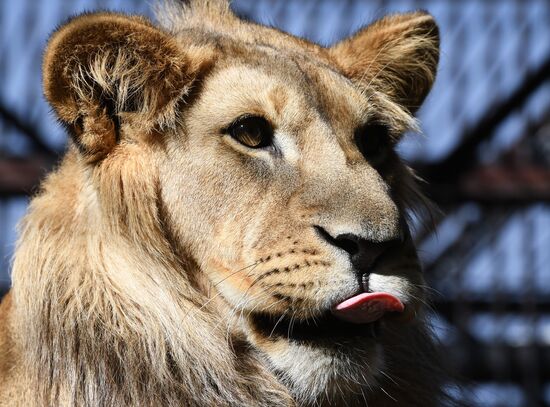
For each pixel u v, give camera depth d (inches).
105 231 407.2
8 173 692.1
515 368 730.8
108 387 397.4
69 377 399.9
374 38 461.1
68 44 407.2
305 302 386.3
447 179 720.3
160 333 402.0
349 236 381.4
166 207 410.9
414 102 477.7
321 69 426.9
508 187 719.7
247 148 407.2
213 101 412.2
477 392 538.0
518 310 756.0
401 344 431.8
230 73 415.5
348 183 394.0
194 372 402.3
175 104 410.9
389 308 380.2
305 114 408.5
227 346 403.2
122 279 403.5
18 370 414.6
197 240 407.5
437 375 447.8
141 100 415.8
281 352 395.2
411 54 469.4
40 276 406.9
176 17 468.8
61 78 408.8
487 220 742.5
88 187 412.8
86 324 399.2
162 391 399.2
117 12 423.8
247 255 397.4
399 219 387.5
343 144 413.7
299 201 395.2
